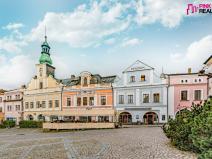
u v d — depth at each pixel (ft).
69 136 79.36
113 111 128.16
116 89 148.66
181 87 130.93
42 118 174.60
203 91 125.59
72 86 163.63
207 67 108.99
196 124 32.65
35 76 182.60
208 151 24.61
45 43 185.26
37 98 178.50
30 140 69.46
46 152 45.09
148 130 90.79
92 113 130.00
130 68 146.10
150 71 140.05
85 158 37.93
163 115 133.90
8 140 72.43
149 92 139.13
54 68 190.60
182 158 34.40
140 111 140.15
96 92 154.40
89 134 84.12
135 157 36.91
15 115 190.60
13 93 194.90
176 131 43.42
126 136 69.46
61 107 165.89
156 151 40.93
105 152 42.57
